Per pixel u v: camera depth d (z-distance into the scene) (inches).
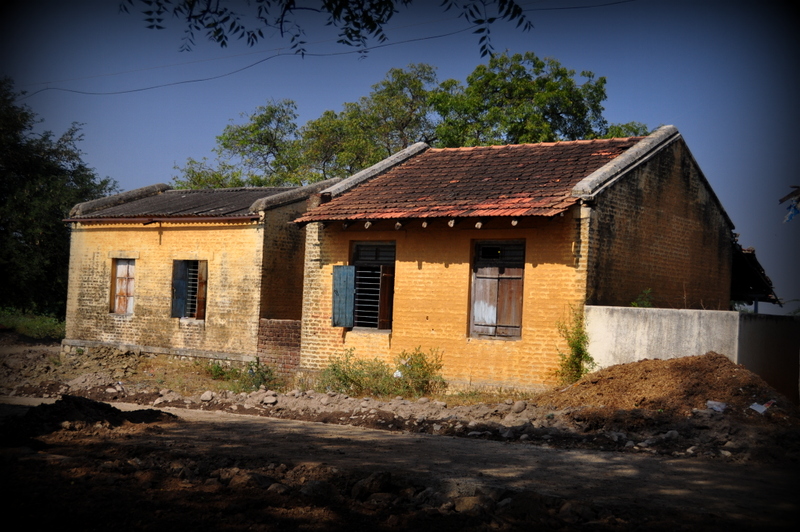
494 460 358.3
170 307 807.1
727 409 420.2
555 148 697.6
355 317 666.8
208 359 769.6
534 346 569.9
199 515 256.1
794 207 483.2
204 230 787.4
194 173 1398.9
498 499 287.0
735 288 890.7
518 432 423.8
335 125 1318.9
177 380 711.1
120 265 860.6
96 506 260.8
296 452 366.3
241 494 284.0
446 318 610.5
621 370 498.6
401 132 1358.3
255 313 743.7
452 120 1181.7
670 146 669.3
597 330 541.0
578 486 308.0
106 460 337.4
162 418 474.6
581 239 555.2
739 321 482.0
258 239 748.0
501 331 594.2
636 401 452.4
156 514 256.1
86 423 412.8
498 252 604.4
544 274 568.7
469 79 1204.5
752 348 498.0
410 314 626.8
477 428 442.9
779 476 330.0
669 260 668.7
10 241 1049.5
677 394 445.4
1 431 384.8
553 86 1128.8
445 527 252.8
